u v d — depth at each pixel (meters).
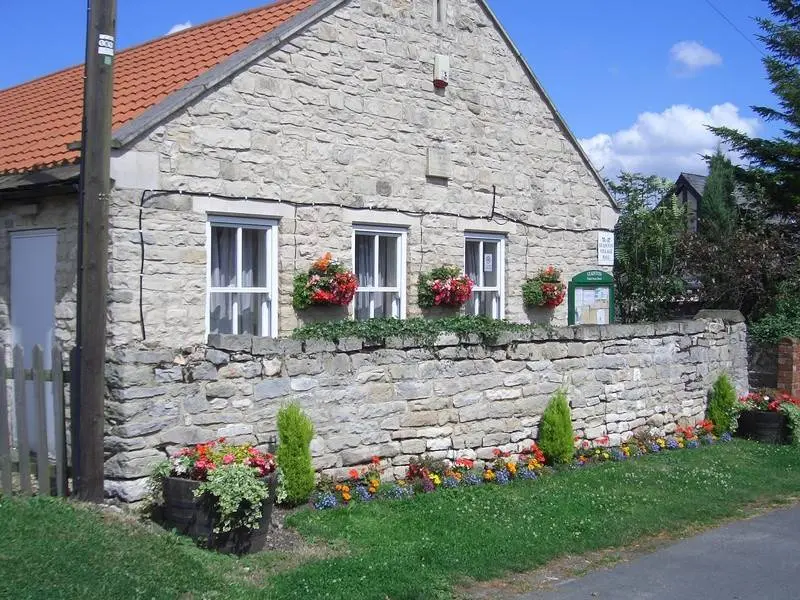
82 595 5.44
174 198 9.02
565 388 11.14
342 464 8.81
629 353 12.12
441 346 9.73
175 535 6.85
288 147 10.15
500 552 7.20
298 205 10.27
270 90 9.95
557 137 13.88
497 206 12.86
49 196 9.10
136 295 8.69
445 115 12.09
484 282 13.03
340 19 10.71
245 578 6.30
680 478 10.35
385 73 11.27
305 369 8.51
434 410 9.64
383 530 7.58
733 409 13.37
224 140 9.49
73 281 8.89
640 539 8.12
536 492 9.22
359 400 8.95
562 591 6.58
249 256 10.12
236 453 7.13
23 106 12.86
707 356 13.62
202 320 9.29
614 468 10.61
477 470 9.74
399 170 11.48
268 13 11.44
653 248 18.41
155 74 10.48
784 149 20.83
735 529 8.59
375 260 11.46
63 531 6.39
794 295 16.33
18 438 7.48
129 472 7.24
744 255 16.84
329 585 6.14
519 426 10.56
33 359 7.43
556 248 13.89
